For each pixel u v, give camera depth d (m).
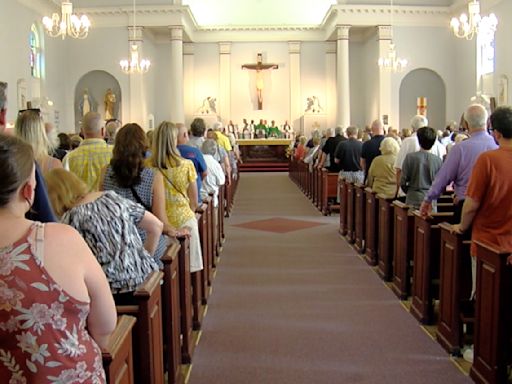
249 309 6.04
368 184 8.18
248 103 25.64
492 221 4.28
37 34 19.05
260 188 17.44
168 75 25.02
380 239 7.33
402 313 5.86
